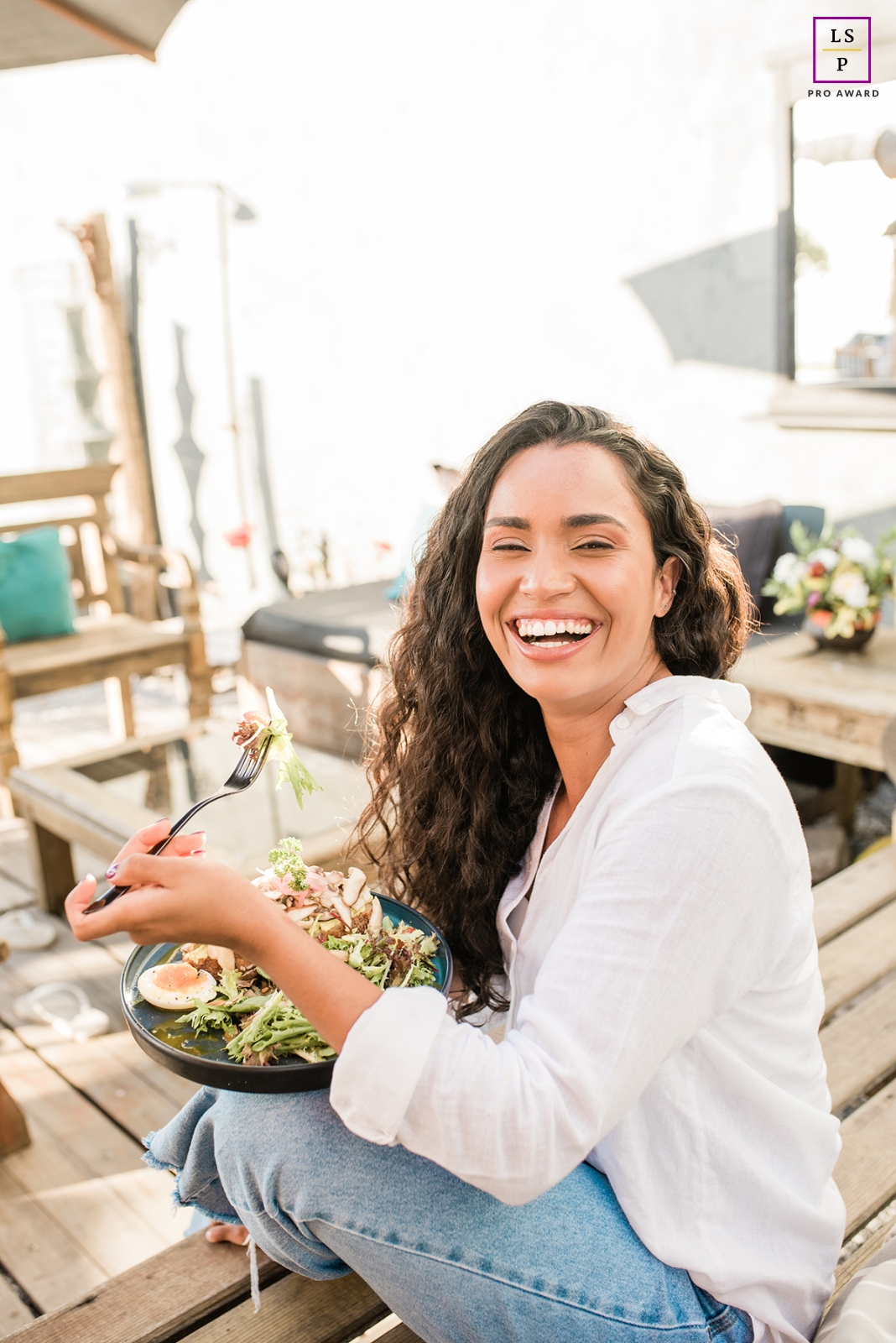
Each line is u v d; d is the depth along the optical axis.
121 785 3.04
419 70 5.06
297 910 1.19
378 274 5.56
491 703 1.30
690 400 4.39
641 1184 1.01
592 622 1.05
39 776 3.11
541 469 1.05
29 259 7.77
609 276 4.56
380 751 1.45
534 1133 0.89
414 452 5.63
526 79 4.65
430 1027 0.93
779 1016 1.05
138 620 5.23
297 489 6.34
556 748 1.21
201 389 6.75
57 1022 2.60
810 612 3.39
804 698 3.11
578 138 4.52
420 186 5.22
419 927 1.28
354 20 5.29
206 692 4.83
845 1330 1.03
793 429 4.07
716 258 4.18
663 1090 1.00
